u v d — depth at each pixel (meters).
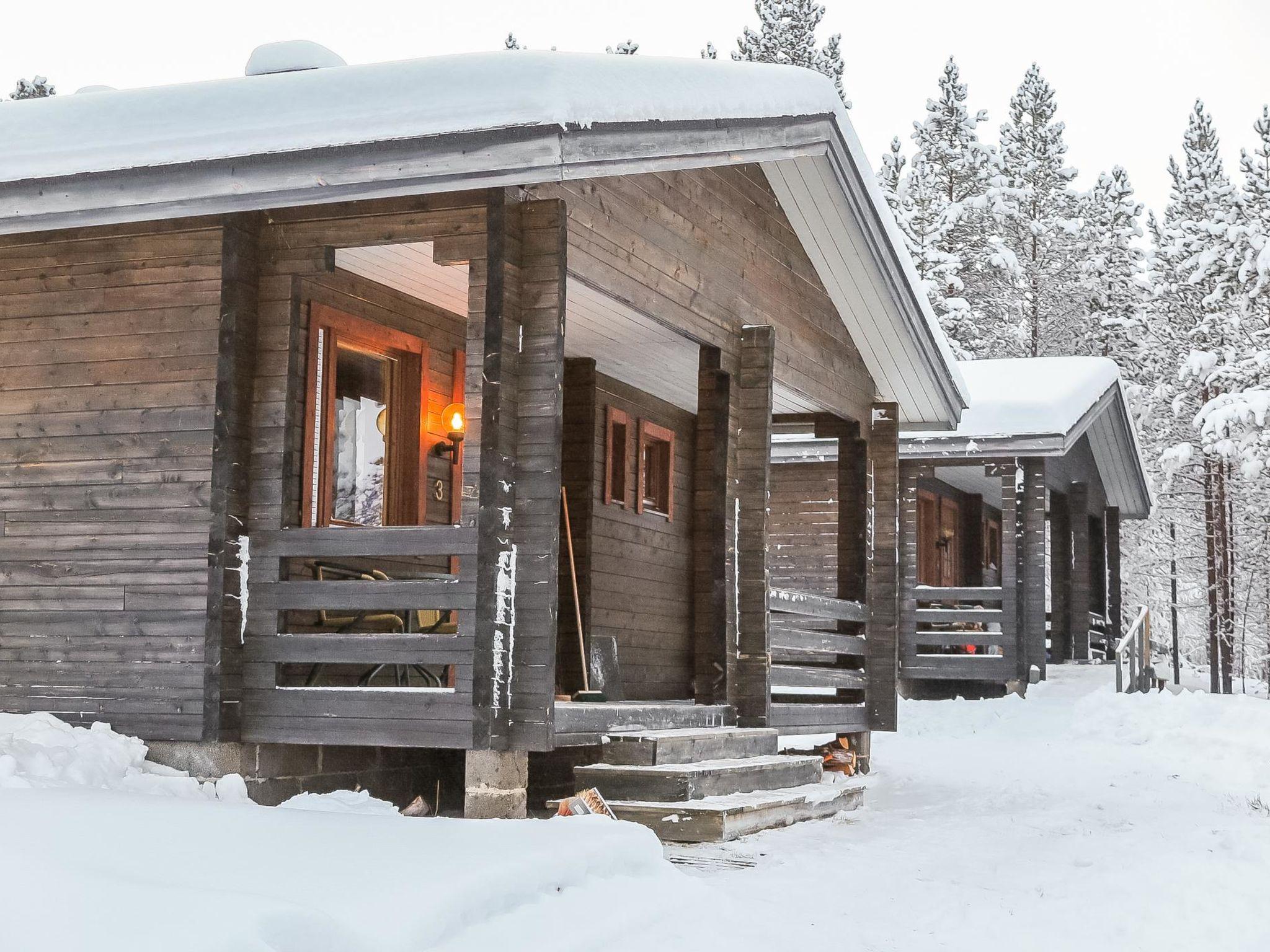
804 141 9.76
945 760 14.54
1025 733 17.47
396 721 7.34
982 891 6.58
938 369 12.95
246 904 3.94
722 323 9.99
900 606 20.53
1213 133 38.59
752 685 10.11
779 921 5.56
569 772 9.79
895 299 12.00
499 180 6.97
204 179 7.27
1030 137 42.41
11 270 8.27
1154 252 41.91
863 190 10.88
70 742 7.37
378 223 7.70
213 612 7.57
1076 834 8.82
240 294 7.77
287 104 7.23
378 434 9.54
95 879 4.15
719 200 9.97
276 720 7.59
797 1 39.22
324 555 7.62
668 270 9.12
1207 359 31.47
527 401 7.39
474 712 7.15
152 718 7.67
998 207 40.31
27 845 4.66
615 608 12.30
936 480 23.31
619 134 7.41
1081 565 23.42
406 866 4.78
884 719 12.64
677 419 13.88
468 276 8.90
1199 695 17.75
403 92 7.07
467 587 7.29
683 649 13.77
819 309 11.91
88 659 7.85
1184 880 6.86
